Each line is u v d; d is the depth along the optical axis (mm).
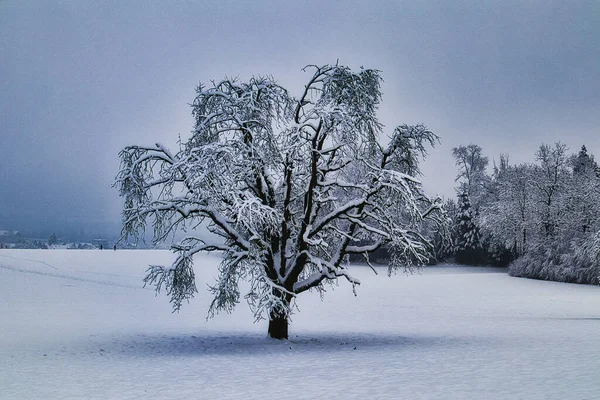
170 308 45875
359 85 23078
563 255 75250
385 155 25141
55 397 14258
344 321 38375
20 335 29219
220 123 24438
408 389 14312
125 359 21422
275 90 24422
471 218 104250
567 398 12492
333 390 14516
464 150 110688
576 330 29328
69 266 69500
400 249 25547
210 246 25125
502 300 54000
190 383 16078
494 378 15523
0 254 76938
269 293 21969
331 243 28344
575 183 83375
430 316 41281
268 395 14055
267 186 25500
